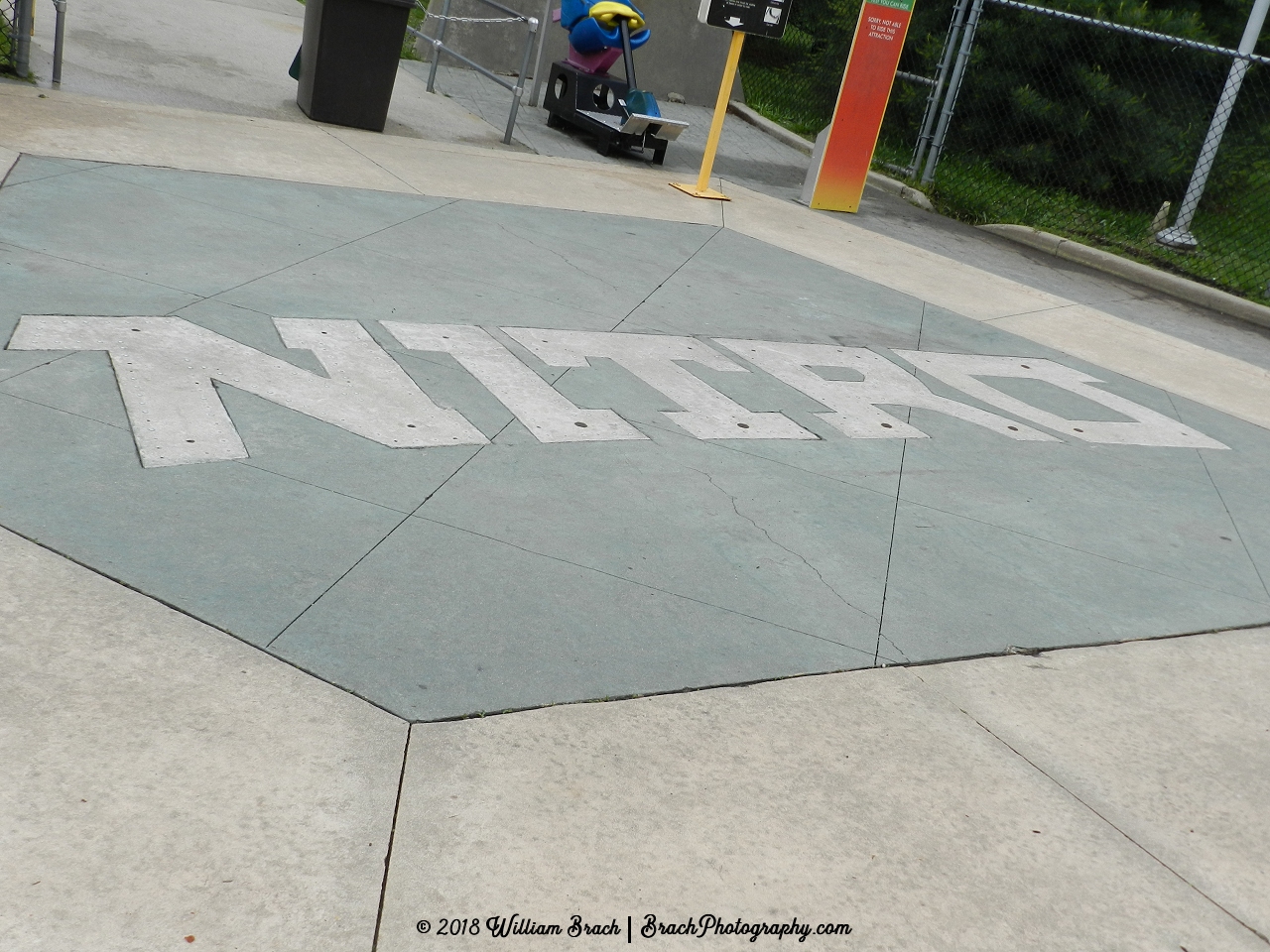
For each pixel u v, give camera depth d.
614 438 4.68
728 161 12.38
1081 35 13.84
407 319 5.50
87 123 7.49
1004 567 4.25
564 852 2.43
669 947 2.24
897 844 2.65
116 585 3.01
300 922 2.14
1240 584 4.52
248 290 5.37
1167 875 2.73
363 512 3.66
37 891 2.08
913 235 10.73
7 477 3.38
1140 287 10.73
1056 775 3.04
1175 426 6.50
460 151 9.54
